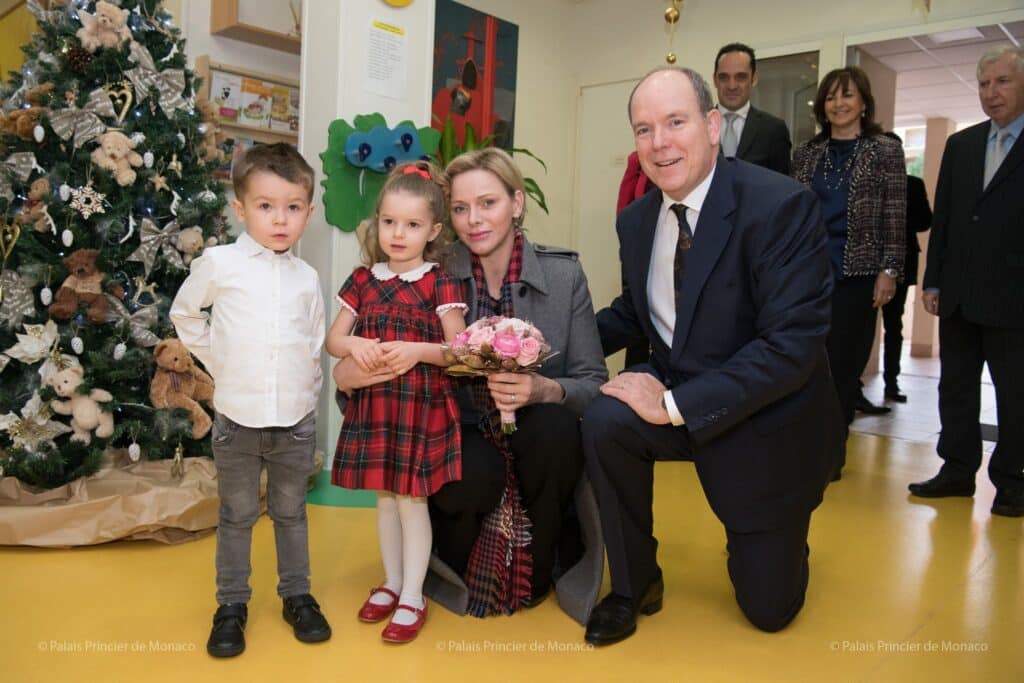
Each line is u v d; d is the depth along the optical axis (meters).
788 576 1.76
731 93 3.60
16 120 2.31
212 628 1.70
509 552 1.86
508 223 1.91
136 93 2.47
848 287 3.21
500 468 1.83
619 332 2.15
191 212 2.50
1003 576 2.21
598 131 5.66
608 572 2.20
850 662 1.67
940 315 3.01
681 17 5.15
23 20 4.25
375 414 1.74
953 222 2.98
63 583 1.97
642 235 1.96
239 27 3.79
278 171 1.66
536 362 1.68
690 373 1.83
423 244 1.82
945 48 5.65
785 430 1.72
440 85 4.88
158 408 2.42
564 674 1.59
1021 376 2.79
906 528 2.64
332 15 2.85
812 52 4.58
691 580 2.14
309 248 2.94
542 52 5.57
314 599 1.79
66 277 2.33
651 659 1.67
